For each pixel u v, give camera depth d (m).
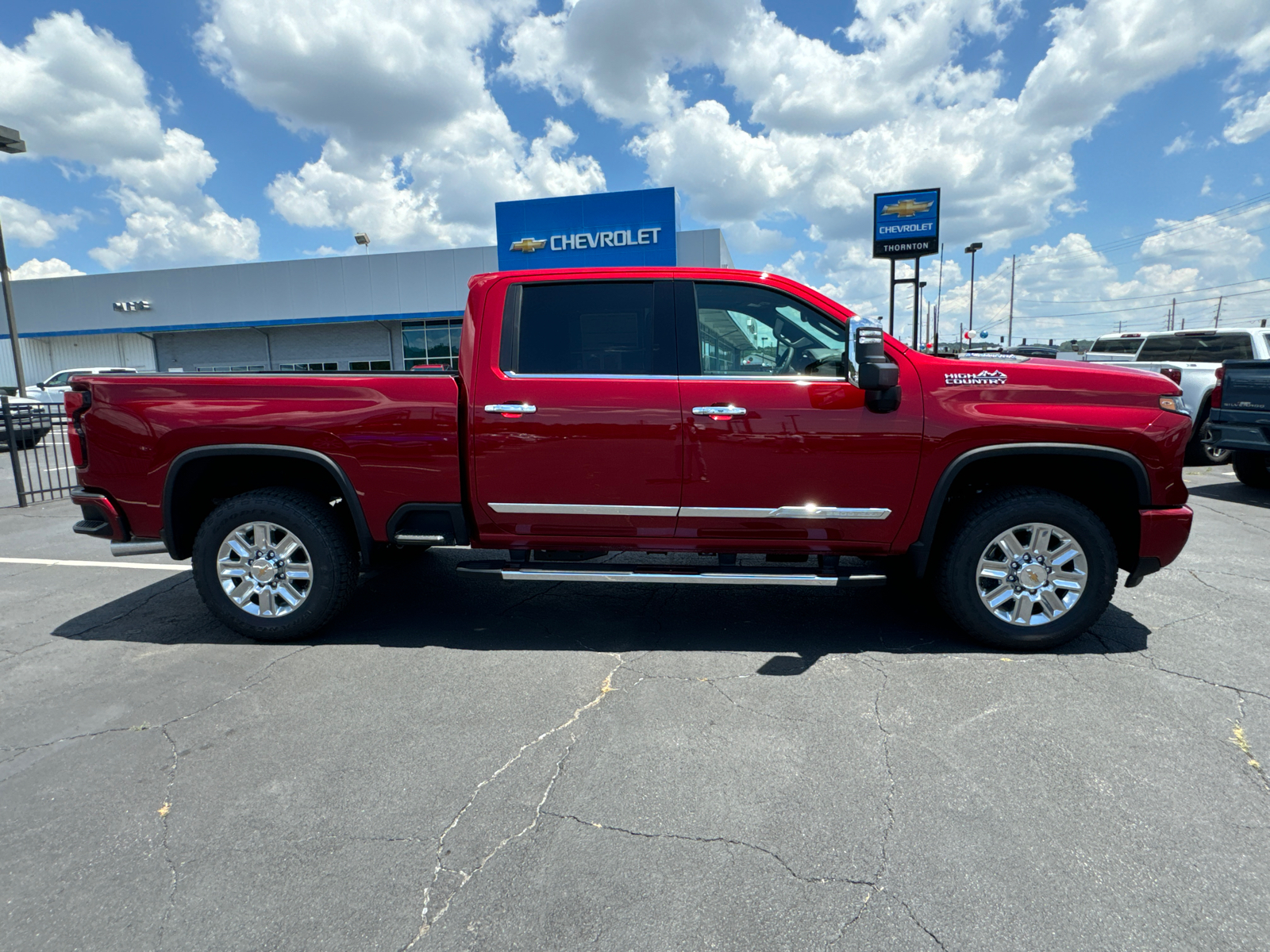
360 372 3.87
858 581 3.53
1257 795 2.38
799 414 3.53
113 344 30.11
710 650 3.70
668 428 3.57
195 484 3.93
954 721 2.90
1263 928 1.82
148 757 2.71
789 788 2.46
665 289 3.73
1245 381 7.42
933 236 18.38
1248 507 7.16
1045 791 2.42
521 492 3.70
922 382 3.54
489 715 3.01
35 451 8.59
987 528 3.51
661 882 2.01
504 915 1.90
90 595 4.77
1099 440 3.47
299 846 2.18
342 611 4.23
